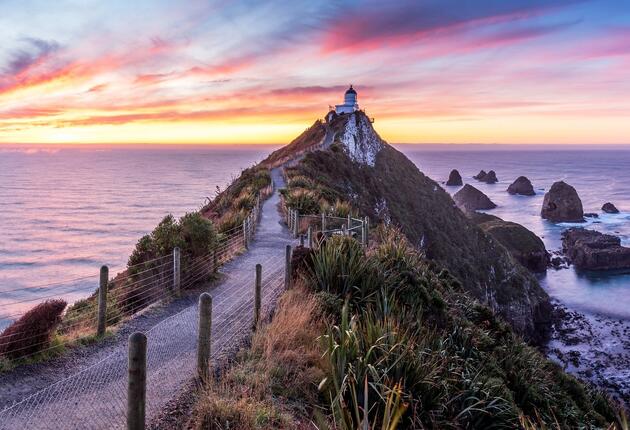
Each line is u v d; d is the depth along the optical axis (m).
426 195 63.00
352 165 51.56
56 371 7.43
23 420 5.77
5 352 7.63
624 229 113.19
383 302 9.84
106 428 5.59
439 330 10.64
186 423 5.62
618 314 52.88
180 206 146.62
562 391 11.41
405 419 6.29
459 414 6.80
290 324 8.11
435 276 14.62
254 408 5.76
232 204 28.47
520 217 135.00
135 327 9.65
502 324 13.64
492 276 53.91
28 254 82.31
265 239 20.48
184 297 11.87
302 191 26.55
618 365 37.06
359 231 19.11
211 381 6.14
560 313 53.59
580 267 76.00
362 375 6.50
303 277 10.82
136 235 101.75
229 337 8.44
